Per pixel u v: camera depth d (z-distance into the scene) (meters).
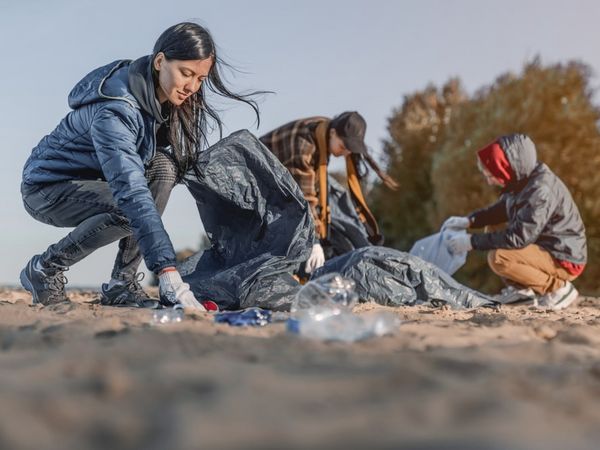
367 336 2.56
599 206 16.36
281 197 5.04
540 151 17.16
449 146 19.34
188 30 4.03
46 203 4.47
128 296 4.47
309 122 5.94
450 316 4.00
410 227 21.72
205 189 4.98
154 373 1.72
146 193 3.97
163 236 3.91
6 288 9.10
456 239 6.57
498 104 18.23
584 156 17.06
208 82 4.46
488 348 2.33
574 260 6.39
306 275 5.57
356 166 6.23
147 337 2.37
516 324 3.35
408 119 22.45
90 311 3.69
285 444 1.15
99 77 4.21
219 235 5.24
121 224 4.40
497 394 1.53
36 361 1.91
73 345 2.24
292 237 4.93
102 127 4.02
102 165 4.01
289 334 2.65
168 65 4.04
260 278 4.72
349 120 5.82
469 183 18.02
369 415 1.34
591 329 3.14
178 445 1.15
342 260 5.40
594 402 1.58
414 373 1.68
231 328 2.90
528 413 1.37
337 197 6.40
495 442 1.13
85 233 4.40
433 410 1.37
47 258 4.50
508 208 6.41
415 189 21.89
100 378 1.62
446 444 1.12
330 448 1.12
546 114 17.39
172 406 1.40
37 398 1.45
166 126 4.50
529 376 1.83
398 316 3.90
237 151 4.95
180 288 3.88
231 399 1.45
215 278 4.88
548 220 6.39
